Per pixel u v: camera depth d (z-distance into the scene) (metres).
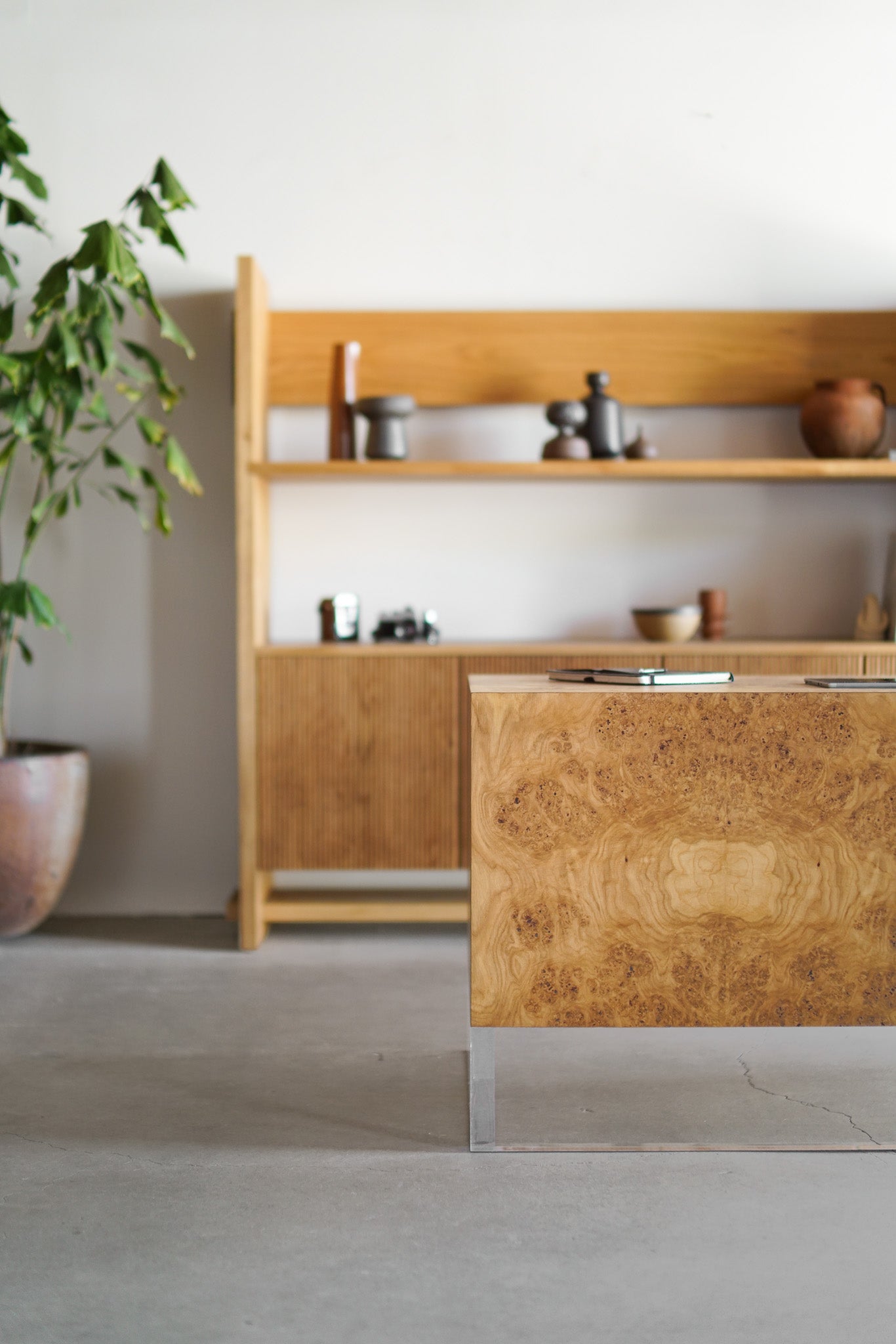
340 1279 1.52
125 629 3.50
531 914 1.92
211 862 3.54
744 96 3.46
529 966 1.93
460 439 3.51
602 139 3.46
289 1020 2.56
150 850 3.54
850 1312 1.46
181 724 3.52
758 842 1.92
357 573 3.53
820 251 3.49
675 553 3.54
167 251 3.45
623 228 3.48
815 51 3.45
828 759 1.92
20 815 2.98
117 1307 1.46
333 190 3.46
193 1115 2.04
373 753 3.10
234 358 3.46
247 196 3.45
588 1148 1.91
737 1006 1.94
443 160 3.46
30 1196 1.75
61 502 3.12
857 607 3.54
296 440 3.50
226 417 3.48
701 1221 1.68
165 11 3.41
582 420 3.24
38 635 3.51
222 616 3.50
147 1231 1.64
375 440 3.23
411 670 3.10
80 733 3.53
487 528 3.53
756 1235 1.64
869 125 3.46
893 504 3.52
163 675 3.51
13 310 3.10
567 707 1.91
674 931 1.93
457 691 3.10
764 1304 1.47
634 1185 1.79
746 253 3.49
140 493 3.49
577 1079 2.21
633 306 3.49
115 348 3.46
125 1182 1.79
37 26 3.41
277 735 3.11
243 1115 2.04
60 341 2.93
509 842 1.92
